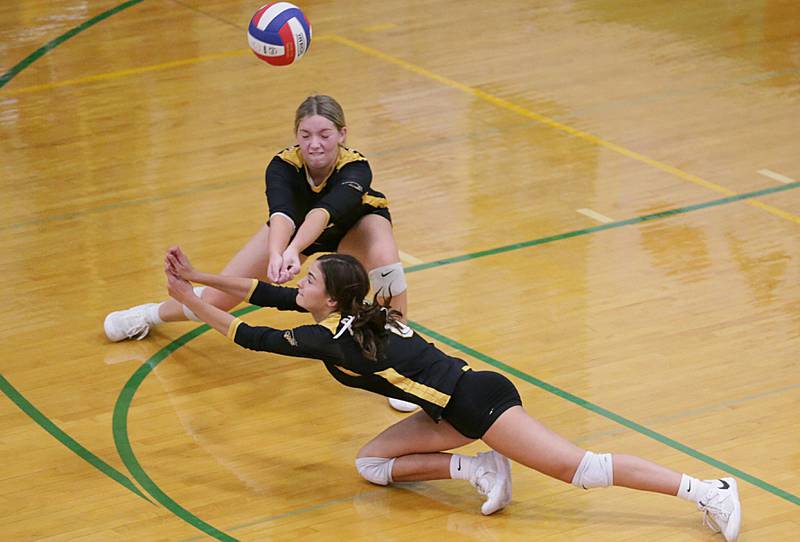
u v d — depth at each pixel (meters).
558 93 27.17
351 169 14.87
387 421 15.48
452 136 24.81
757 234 20.52
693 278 19.00
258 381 16.41
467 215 21.31
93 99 26.69
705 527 13.24
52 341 17.25
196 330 17.73
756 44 30.28
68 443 14.87
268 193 14.88
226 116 25.81
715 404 15.62
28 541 12.98
